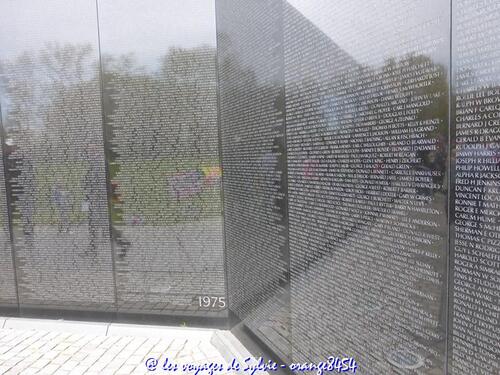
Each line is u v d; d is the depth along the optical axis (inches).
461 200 54.7
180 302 144.6
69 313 154.5
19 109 151.4
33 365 125.3
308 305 93.8
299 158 94.0
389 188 67.2
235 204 130.9
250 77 115.8
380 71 67.9
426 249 60.6
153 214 144.4
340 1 77.4
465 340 55.1
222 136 136.7
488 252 51.5
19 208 154.9
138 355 130.2
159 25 139.4
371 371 73.8
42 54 148.3
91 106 146.1
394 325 67.9
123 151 144.9
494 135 50.0
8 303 158.9
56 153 150.1
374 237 71.3
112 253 148.9
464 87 53.6
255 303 120.6
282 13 97.9
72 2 145.1
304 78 90.4
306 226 92.8
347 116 76.7
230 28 127.2
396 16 64.2
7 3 149.3
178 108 139.6
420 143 60.8
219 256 140.2
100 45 143.9
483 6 50.7
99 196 148.3
